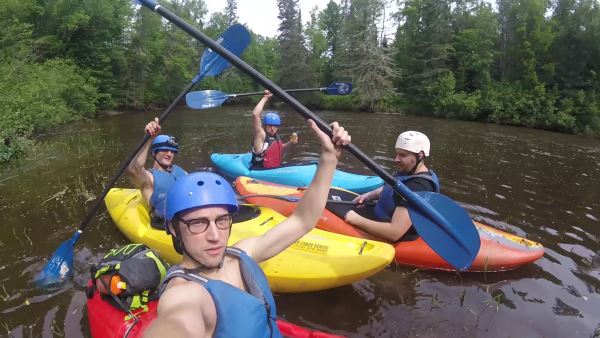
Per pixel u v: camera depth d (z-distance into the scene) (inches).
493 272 132.0
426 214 106.7
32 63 593.0
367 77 926.4
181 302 47.4
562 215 187.5
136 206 163.3
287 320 108.2
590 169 307.6
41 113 445.4
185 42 1074.1
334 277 114.4
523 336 102.4
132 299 90.5
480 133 556.7
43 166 278.2
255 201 178.9
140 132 468.4
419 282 126.6
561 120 694.5
